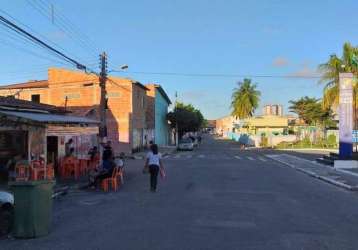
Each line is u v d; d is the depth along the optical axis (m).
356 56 50.16
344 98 32.81
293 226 11.62
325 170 30.45
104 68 32.00
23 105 25.27
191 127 87.81
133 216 12.98
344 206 15.49
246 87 113.88
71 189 19.84
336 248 9.35
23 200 10.28
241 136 106.69
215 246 9.37
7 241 9.98
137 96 55.69
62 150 30.38
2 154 22.47
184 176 25.62
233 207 14.55
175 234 10.50
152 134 68.56
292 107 104.00
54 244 9.62
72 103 53.03
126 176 26.08
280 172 29.31
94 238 10.14
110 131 51.91
